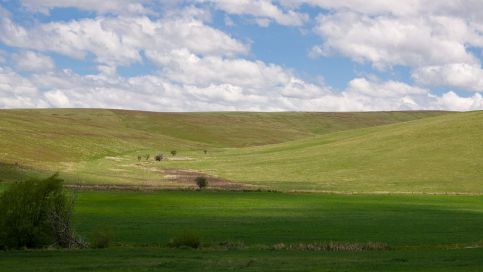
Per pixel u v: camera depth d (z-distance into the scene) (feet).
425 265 78.38
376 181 307.78
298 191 251.60
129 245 108.78
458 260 84.38
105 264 78.54
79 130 581.94
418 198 230.27
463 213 179.63
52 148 423.23
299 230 134.51
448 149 380.78
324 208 190.08
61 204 106.22
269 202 205.67
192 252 96.27
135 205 189.37
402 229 138.82
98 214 164.66
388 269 73.92
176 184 280.10
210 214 168.45
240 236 123.44
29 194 103.81
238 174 347.77
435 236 126.72
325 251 100.68
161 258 86.38
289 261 82.69
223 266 76.64
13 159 337.52
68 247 104.63
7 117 597.93
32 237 102.73
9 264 79.00
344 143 467.52
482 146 377.09
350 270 72.84
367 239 121.39
